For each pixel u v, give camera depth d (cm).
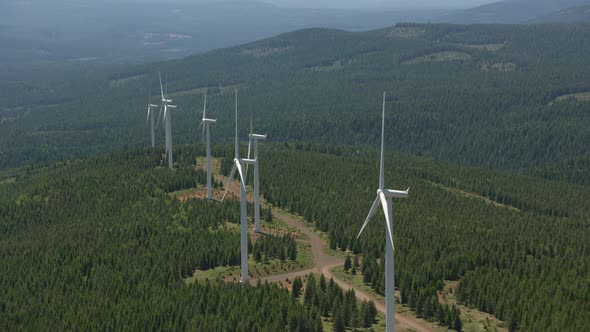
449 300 14550
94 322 13300
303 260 16875
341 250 17688
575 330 12575
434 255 16638
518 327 13150
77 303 14325
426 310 13688
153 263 16312
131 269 15875
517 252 16912
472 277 14988
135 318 13338
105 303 14050
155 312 13388
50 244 17650
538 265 15925
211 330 12731
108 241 17638
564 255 17038
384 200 11462
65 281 15600
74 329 13138
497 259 16412
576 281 14700
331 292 13925
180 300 13925
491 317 13725
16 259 16875
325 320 13475
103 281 15250
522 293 14075
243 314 13188
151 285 15025
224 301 13825
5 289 15375
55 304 14325
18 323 13788
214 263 16450
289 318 12862
